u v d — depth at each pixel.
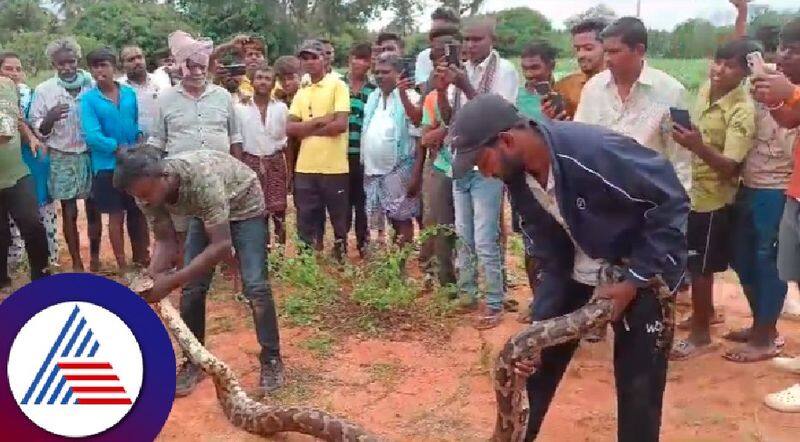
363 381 5.51
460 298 6.84
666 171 3.38
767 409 5.00
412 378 5.56
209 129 7.34
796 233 4.99
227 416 4.97
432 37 7.40
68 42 7.98
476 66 6.55
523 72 6.71
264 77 8.15
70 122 7.91
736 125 5.31
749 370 5.58
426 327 6.46
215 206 4.67
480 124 3.35
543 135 3.38
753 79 4.60
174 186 4.57
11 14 38.84
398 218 7.92
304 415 4.46
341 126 7.88
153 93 8.39
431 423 4.90
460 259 6.80
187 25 32.53
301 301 6.81
